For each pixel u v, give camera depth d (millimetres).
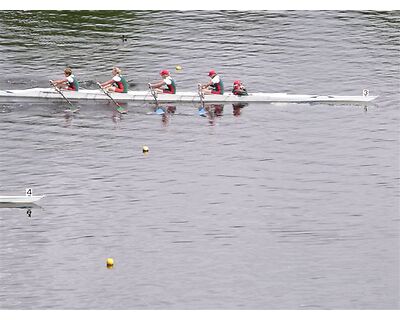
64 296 198250
